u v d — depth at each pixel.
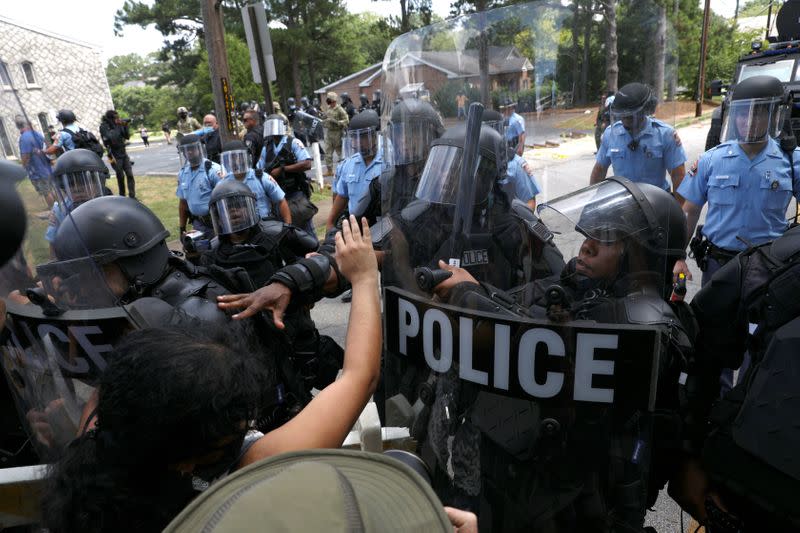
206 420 0.82
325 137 12.78
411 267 1.44
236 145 4.93
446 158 1.37
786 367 1.15
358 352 1.17
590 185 1.38
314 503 0.53
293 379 1.72
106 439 0.83
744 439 1.20
